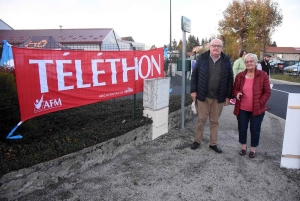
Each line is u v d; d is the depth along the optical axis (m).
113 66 4.29
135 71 4.77
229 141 4.75
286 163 3.62
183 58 5.04
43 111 3.28
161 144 4.46
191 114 6.42
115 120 4.51
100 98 4.12
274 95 11.33
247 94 3.81
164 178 3.28
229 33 26.92
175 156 3.96
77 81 3.72
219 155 4.05
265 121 6.28
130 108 5.46
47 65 3.27
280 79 20.84
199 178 3.30
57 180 3.05
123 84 4.52
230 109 7.67
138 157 3.88
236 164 3.73
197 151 4.19
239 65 6.41
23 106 3.01
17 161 2.74
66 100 3.59
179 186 3.10
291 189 3.10
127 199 2.81
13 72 4.11
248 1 25.61
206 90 4.00
